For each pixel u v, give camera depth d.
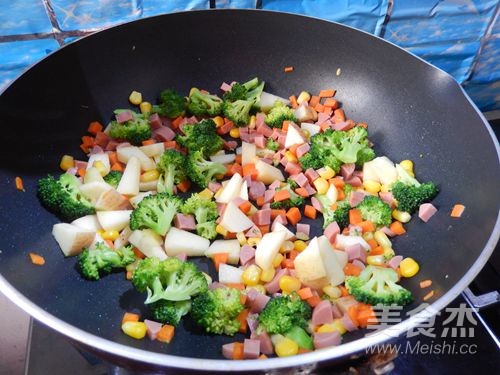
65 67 0.24
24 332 0.26
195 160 0.24
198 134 0.25
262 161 0.25
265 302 0.20
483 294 0.21
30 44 0.26
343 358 0.15
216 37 0.27
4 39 0.25
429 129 0.24
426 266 0.21
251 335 0.19
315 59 0.27
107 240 0.22
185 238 0.22
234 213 0.22
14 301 0.15
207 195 0.24
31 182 0.22
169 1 0.26
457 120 0.23
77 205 0.22
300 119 0.27
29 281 0.19
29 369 0.20
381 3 0.28
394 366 0.19
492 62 0.32
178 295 0.19
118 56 0.25
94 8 0.25
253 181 0.25
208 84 0.28
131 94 0.26
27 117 0.22
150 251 0.21
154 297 0.19
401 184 0.23
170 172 0.24
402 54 0.25
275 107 0.27
